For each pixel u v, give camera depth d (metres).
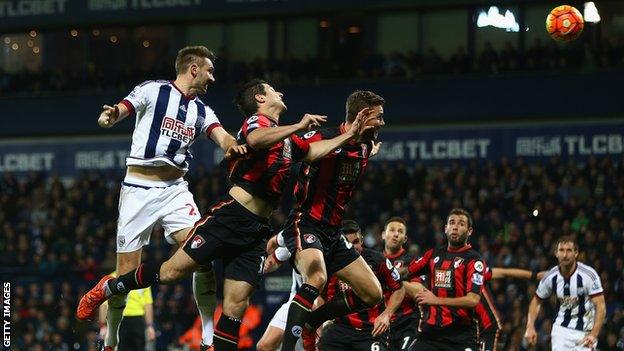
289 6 33.03
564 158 29.97
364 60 32.22
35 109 35.00
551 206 23.48
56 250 26.33
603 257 20.98
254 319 20.83
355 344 11.73
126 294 9.51
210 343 9.37
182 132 9.33
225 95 33.16
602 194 23.97
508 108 30.59
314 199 9.12
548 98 30.19
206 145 32.72
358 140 8.94
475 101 30.91
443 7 31.64
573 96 29.94
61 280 23.53
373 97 8.97
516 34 30.94
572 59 30.11
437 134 31.28
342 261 9.32
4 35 36.06
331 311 9.67
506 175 25.25
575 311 13.99
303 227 9.13
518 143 30.48
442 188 25.41
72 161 34.72
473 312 12.58
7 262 26.02
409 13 32.12
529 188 24.22
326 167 9.05
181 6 34.31
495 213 23.34
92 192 28.92
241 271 8.91
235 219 8.78
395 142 31.72
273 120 8.97
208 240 8.78
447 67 31.36
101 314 12.71
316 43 33.06
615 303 19.47
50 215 28.84
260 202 8.82
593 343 13.66
